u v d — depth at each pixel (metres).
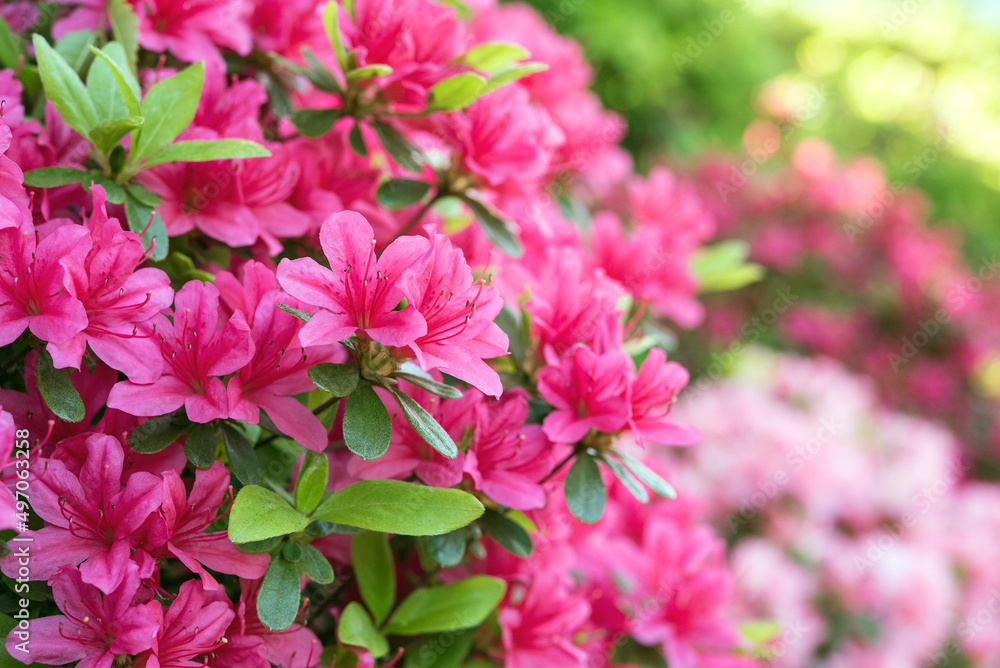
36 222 0.47
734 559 0.94
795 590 0.93
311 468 0.45
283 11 0.56
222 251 0.52
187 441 0.44
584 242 0.71
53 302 0.42
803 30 2.64
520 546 0.48
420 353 0.43
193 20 0.53
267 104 0.58
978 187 2.55
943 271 1.71
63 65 0.46
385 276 0.44
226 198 0.50
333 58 0.58
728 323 1.57
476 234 0.58
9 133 0.43
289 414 0.45
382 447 0.44
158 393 0.44
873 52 2.85
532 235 0.63
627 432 0.50
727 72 1.88
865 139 2.54
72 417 0.43
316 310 0.45
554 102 0.69
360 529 0.46
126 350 0.43
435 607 0.50
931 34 2.91
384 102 0.53
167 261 0.49
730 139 1.97
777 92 1.90
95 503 0.43
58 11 0.56
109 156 0.47
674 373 0.50
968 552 1.11
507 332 0.52
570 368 0.49
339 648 0.48
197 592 0.43
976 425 1.68
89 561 0.42
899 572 1.00
